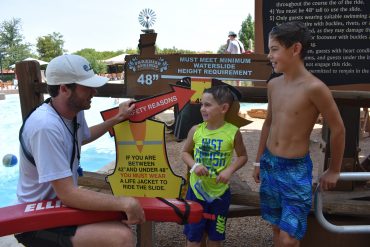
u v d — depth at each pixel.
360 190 3.00
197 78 2.64
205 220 2.43
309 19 2.51
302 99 2.01
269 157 2.21
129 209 1.90
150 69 2.73
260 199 2.33
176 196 2.51
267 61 2.52
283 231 2.09
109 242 1.91
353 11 2.43
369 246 2.60
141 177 2.55
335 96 2.49
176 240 3.28
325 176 2.12
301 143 2.09
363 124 7.48
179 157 5.91
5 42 49.50
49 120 1.95
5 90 25.58
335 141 2.03
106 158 8.65
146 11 2.71
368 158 3.56
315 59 2.54
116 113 2.54
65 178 1.94
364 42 2.46
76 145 2.13
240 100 2.60
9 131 12.34
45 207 1.96
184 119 2.64
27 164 2.04
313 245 2.69
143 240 2.64
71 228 1.95
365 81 2.50
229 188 2.50
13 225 1.87
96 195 1.93
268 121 2.32
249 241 3.21
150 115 2.50
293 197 2.10
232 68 2.58
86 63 2.08
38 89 2.96
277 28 2.01
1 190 6.90
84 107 2.08
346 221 2.62
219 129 2.37
